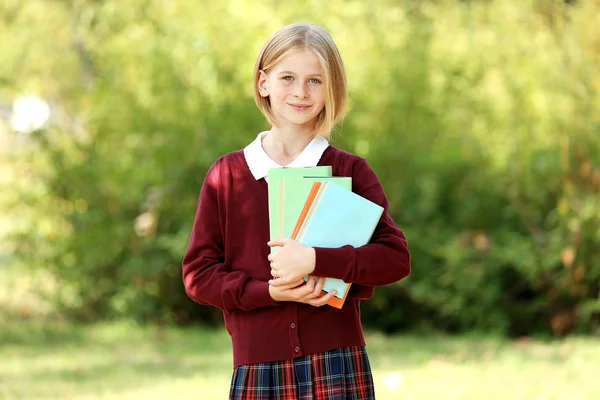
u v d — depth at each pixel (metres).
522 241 18.64
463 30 20.05
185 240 19.22
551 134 18.36
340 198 5.55
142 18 19.95
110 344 17.81
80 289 20.42
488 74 19.27
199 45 19.06
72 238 19.94
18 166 20.16
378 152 19.50
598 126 17.66
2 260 27.27
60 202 20.06
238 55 19.19
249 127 19.31
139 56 19.52
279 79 5.74
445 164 19.75
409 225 19.78
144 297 20.08
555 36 18.34
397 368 14.98
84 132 20.44
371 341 18.16
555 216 18.11
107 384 13.75
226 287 5.64
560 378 13.63
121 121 19.69
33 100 19.48
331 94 5.73
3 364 15.65
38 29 21.78
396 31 19.80
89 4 21.52
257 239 5.80
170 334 19.02
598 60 17.80
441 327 19.61
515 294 19.11
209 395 12.64
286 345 5.64
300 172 5.66
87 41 20.62
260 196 5.84
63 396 12.84
